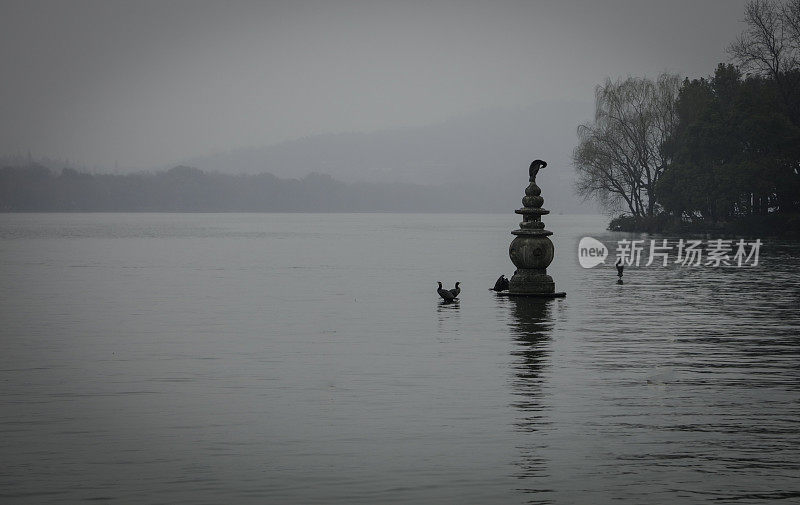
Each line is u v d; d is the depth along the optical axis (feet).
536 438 51.93
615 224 419.54
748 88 321.73
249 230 539.70
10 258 247.91
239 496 43.39
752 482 44.42
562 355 77.82
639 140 384.88
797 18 328.29
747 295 132.26
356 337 89.66
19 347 84.58
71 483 45.19
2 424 55.88
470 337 88.84
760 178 308.19
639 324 98.22
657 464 47.21
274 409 59.11
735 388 64.18
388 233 483.51
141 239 393.91
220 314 110.93
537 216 129.80
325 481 45.29
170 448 50.78
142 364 75.25
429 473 46.26
